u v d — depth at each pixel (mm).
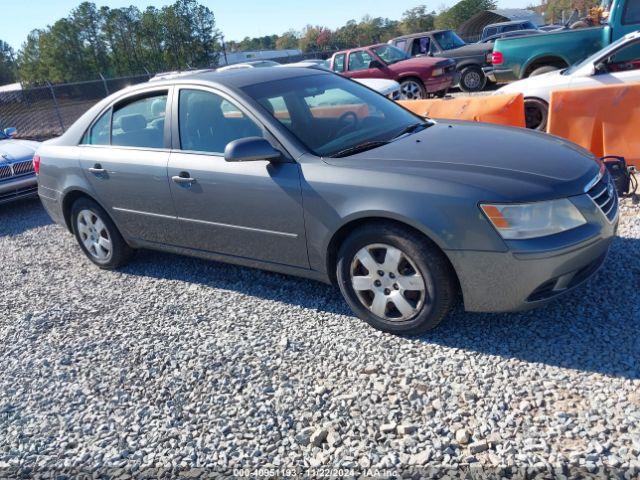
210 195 3939
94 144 4828
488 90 15758
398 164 3291
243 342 3623
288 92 4066
